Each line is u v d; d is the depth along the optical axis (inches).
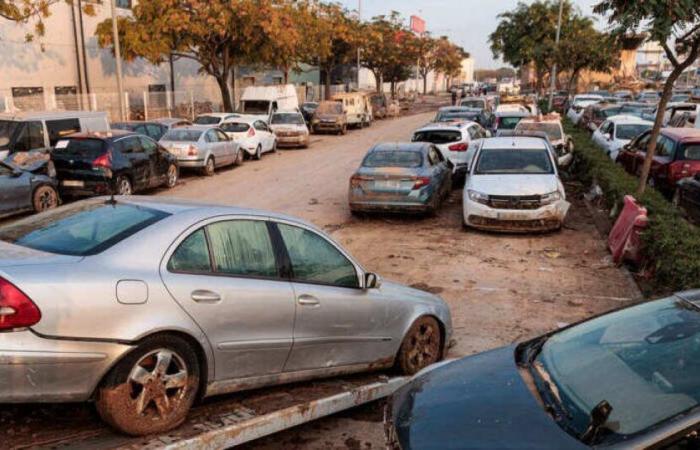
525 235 456.8
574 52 1391.5
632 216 376.5
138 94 1293.1
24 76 1033.5
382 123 1691.7
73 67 1138.7
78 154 533.6
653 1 370.0
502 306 305.3
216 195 619.2
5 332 132.8
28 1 820.0
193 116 1350.9
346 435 182.4
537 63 1566.2
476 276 355.3
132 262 151.3
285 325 177.3
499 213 444.1
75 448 146.6
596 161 594.2
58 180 532.7
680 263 291.7
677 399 114.7
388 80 2691.9
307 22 1514.5
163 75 1390.3
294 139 1048.8
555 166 479.5
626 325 145.2
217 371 164.2
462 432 117.2
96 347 141.9
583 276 354.9
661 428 106.8
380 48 2263.8
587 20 1593.3
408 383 147.9
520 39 1651.1
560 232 463.5
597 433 110.9
